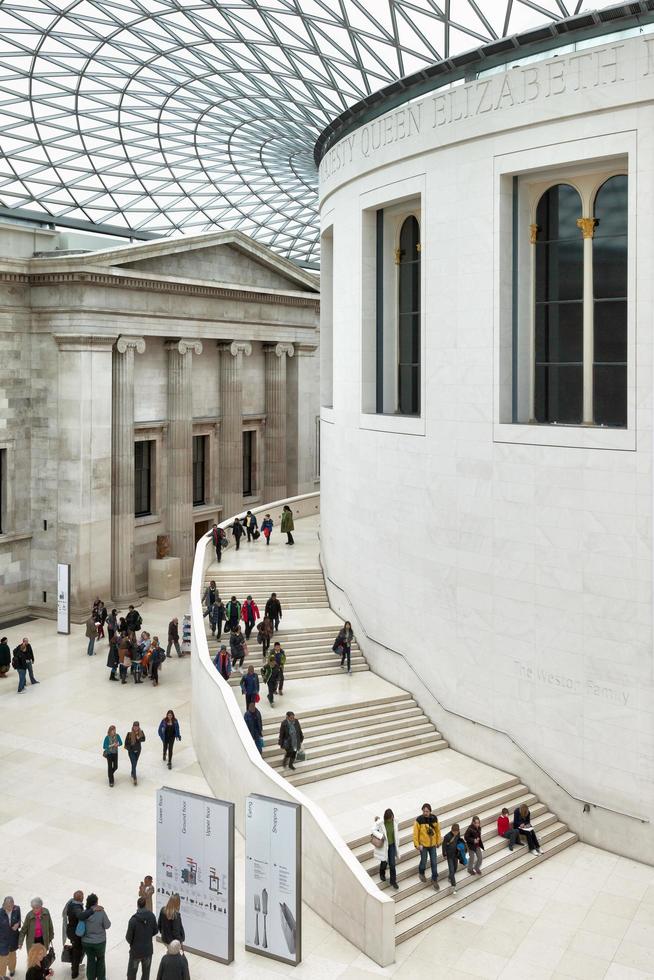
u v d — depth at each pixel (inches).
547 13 882.8
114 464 1498.5
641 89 695.7
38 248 1475.1
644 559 713.0
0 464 1425.9
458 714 864.9
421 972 576.4
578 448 748.6
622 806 735.7
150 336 1569.9
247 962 582.6
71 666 1229.7
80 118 1550.2
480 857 681.0
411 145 883.4
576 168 771.4
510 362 821.2
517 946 609.0
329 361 1293.1
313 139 1600.6
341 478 1104.8
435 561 884.0
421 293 886.4
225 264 1723.7
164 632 1386.6
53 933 557.3
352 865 610.9
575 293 799.7
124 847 728.3
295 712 868.0
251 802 590.2
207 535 1296.8
